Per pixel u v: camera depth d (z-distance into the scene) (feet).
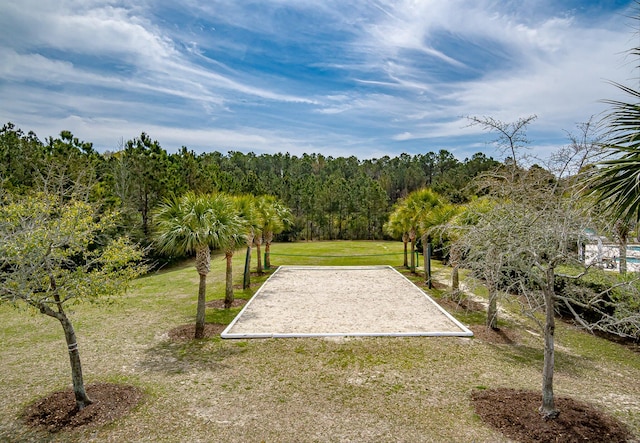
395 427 16.31
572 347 26.45
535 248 16.71
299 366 22.94
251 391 19.71
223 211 30.27
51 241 16.81
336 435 15.75
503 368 22.65
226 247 31.07
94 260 18.78
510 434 15.56
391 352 25.23
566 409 17.10
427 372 22.03
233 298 39.93
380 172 215.92
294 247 104.42
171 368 22.71
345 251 93.30
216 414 17.44
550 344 16.48
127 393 19.29
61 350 25.99
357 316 34.32
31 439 15.60
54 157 48.34
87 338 28.43
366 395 19.24
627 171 16.83
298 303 39.68
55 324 32.01
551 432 15.37
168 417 17.17
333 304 39.17
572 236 16.17
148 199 66.54
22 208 17.15
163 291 46.29
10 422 16.88
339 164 222.89
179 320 33.19
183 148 84.12
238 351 25.52
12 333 29.73
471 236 19.06
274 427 16.37
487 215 19.63
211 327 30.73
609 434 15.34
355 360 23.86
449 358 24.21
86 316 34.53
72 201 19.44
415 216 55.01
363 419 16.97
